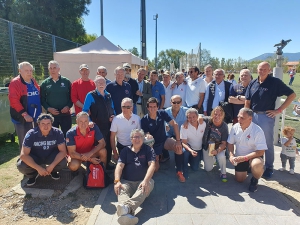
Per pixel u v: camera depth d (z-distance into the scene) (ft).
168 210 10.05
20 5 59.26
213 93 16.10
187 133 13.44
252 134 11.99
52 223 9.41
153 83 20.24
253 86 13.19
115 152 13.25
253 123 12.14
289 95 12.28
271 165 13.17
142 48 39.09
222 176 12.74
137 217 9.30
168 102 20.20
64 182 12.58
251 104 13.29
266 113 12.73
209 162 13.69
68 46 35.96
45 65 28.04
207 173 13.83
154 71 19.84
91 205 10.69
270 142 12.94
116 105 15.31
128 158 11.08
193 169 14.12
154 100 13.16
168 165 15.14
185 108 15.29
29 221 9.50
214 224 9.09
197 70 17.42
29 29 24.34
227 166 14.83
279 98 17.72
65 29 64.23
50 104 14.42
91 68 27.12
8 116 18.54
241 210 10.00
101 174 12.00
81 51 28.02
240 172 12.22
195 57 44.21
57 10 64.28
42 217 9.78
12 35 21.25
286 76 129.90
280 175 13.39
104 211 10.03
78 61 26.89
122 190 10.19
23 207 10.41
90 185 11.87
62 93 14.55
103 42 29.81
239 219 9.38
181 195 11.29
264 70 12.39
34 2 60.90
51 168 11.35
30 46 24.56
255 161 11.25
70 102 15.29
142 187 9.90
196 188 11.99
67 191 11.60
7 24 20.83
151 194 11.39
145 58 39.34
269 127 12.78
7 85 15.99
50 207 10.45
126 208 8.95
